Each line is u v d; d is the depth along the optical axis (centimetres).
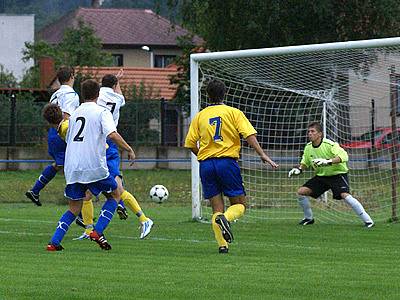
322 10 5866
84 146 1858
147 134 5959
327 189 2744
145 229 2223
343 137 3816
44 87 7600
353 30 6169
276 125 3556
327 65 3014
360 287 1398
